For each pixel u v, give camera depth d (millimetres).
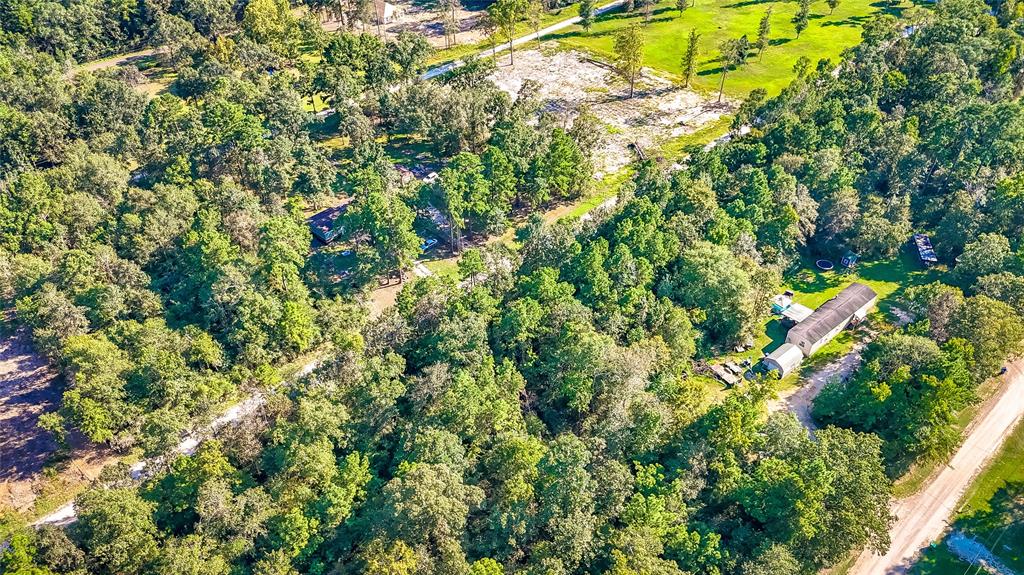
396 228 139250
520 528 89875
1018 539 103250
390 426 105438
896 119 179250
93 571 86750
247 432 102188
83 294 124750
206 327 126000
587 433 109375
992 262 135500
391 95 189000
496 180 157875
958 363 108312
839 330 137375
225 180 149750
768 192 150875
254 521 88875
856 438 104250
